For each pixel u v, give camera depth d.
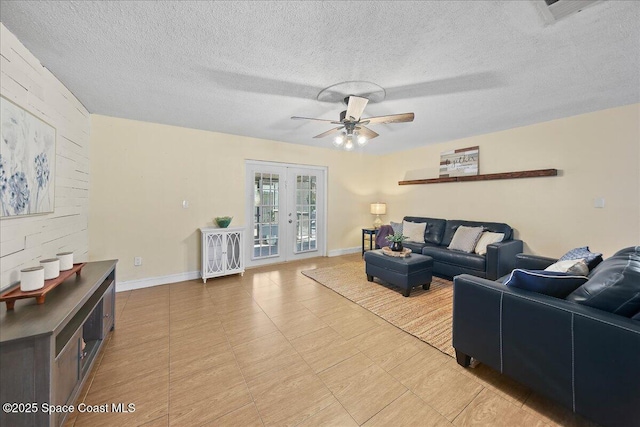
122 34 1.65
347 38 1.69
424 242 4.57
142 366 1.81
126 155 3.32
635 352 1.09
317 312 2.70
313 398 1.53
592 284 1.37
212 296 3.14
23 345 1.08
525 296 1.47
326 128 3.76
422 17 1.50
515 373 1.50
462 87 2.40
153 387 1.62
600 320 1.19
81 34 1.64
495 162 3.99
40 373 1.10
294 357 1.93
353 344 2.11
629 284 1.23
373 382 1.67
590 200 3.12
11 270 1.58
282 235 4.91
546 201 3.48
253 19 1.52
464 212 4.41
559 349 1.32
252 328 2.37
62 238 2.35
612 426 1.16
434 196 4.89
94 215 3.13
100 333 1.94
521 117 3.27
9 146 1.53
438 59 1.94
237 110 3.00
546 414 1.41
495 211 4.00
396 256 3.37
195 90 2.46
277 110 2.99
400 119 2.56
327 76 2.19
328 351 2.01
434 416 1.40
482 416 1.39
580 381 1.25
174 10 1.44
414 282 3.14
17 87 1.67
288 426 1.34
